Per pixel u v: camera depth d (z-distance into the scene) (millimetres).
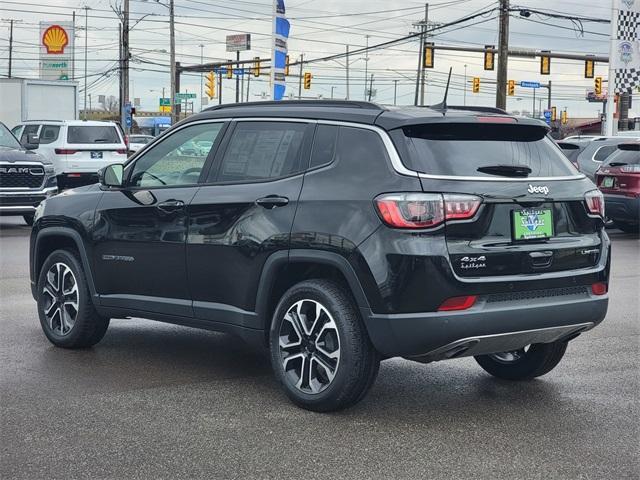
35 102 32062
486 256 5109
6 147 16875
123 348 7203
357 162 5355
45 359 6789
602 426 5281
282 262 5535
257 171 5887
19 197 16125
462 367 6773
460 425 5273
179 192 6246
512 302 5199
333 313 5297
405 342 5043
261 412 5484
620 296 10172
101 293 6801
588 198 5656
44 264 7223
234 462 4613
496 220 5199
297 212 5492
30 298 9445
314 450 4805
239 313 5852
